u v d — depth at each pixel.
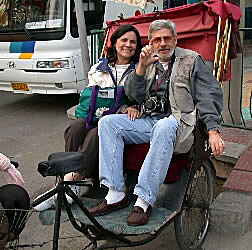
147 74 3.44
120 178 3.12
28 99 8.35
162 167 2.99
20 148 5.81
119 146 3.17
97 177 3.41
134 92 3.36
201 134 3.17
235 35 4.32
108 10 7.79
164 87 3.38
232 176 4.14
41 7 6.86
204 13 4.21
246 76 8.50
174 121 3.12
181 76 3.31
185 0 8.80
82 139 3.40
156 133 3.02
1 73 7.19
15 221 2.75
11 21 7.05
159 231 2.89
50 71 6.77
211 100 3.19
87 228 3.03
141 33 4.52
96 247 3.08
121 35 3.53
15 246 2.86
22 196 2.83
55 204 2.86
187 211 3.38
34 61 6.82
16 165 3.14
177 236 3.21
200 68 3.30
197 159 3.14
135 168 3.24
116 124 3.21
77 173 3.26
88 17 7.26
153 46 3.39
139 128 3.25
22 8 6.98
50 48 6.77
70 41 6.76
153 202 2.99
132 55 3.59
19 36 6.96
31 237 3.72
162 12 4.45
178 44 4.36
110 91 3.45
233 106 5.46
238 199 3.76
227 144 4.57
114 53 3.64
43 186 4.69
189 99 3.28
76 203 2.79
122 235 2.93
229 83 5.29
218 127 3.13
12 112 7.53
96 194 3.33
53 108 7.67
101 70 3.54
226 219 3.61
